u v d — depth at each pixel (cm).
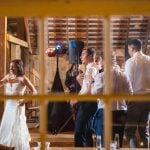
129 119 486
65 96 148
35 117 861
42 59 148
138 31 890
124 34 900
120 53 927
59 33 904
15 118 552
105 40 143
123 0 136
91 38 920
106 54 144
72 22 855
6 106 554
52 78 988
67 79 702
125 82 469
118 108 481
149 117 489
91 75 508
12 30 927
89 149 492
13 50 862
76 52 793
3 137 556
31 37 923
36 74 1010
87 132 540
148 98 145
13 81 547
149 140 490
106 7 138
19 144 554
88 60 520
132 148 478
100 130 490
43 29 144
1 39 652
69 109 565
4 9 140
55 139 622
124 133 498
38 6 140
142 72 476
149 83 479
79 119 539
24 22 823
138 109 479
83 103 531
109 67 145
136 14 139
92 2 137
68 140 632
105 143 148
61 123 589
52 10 140
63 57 958
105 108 147
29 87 553
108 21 140
